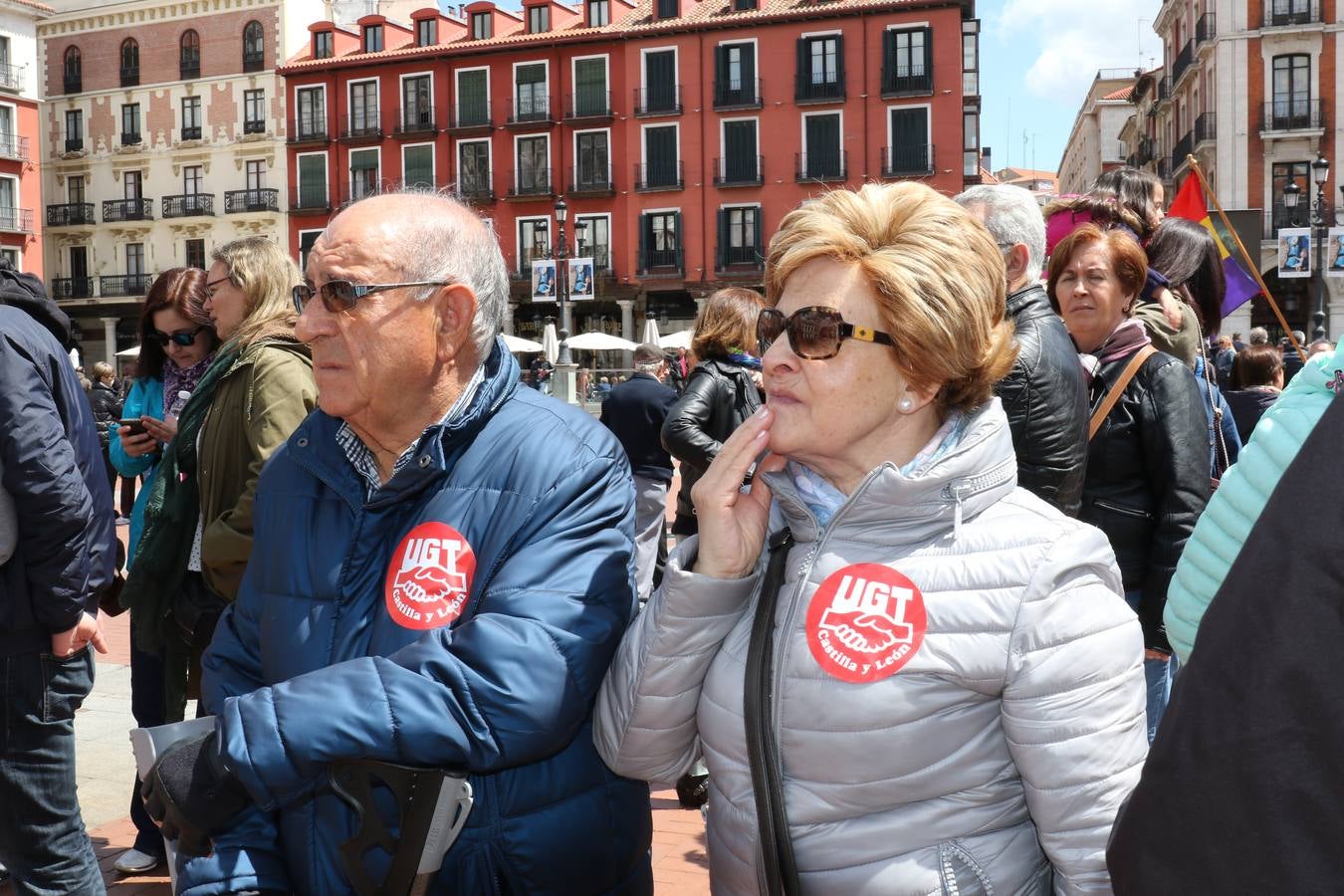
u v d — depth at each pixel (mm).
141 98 49500
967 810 1503
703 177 42844
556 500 1804
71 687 2771
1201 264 3820
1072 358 2582
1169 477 2801
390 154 46406
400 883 1642
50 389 2654
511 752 1645
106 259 50281
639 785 1938
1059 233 3934
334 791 1737
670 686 1645
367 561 1873
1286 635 923
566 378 30297
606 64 43875
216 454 3086
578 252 37156
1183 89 44062
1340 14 36688
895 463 1589
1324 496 944
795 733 1517
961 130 40594
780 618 1569
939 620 1464
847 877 1513
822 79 41812
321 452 1936
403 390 1854
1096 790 1426
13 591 2639
